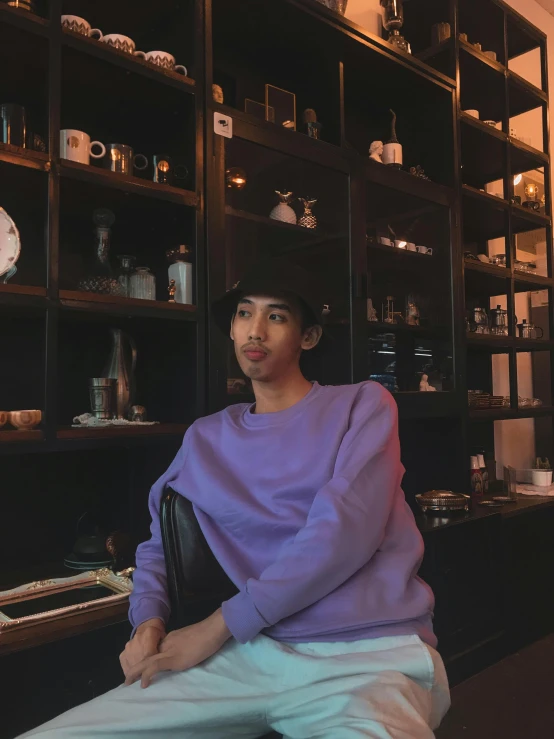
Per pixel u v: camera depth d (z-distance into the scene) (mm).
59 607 1221
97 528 1546
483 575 2139
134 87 1537
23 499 1554
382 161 2260
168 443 1621
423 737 744
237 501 972
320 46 1995
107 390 1507
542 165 2979
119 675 1217
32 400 1569
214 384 1559
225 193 1632
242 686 860
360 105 2465
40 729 799
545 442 3455
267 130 1730
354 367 1942
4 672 1064
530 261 3158
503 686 1982
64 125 1649
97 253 1556
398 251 2152
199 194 1579
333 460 967
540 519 2475
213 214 1593
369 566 919
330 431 991
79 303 1340
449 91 2375
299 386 1105
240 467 1019
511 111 3082
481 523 2145
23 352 1558
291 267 1088
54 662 1125
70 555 1531
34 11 1365
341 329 1935
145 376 1779
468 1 2561
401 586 900
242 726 862
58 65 1332
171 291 1566
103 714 818
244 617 825
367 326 1992
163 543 1043
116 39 1476
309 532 855
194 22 1602
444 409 2240
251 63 2072
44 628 1133
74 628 1142
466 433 2342
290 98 1960
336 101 2004
